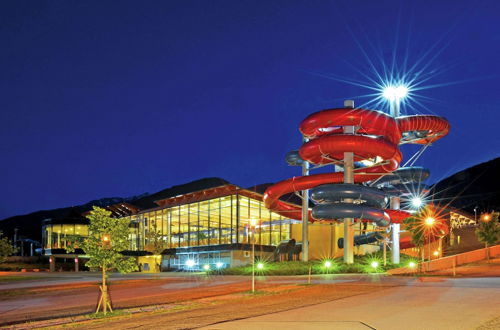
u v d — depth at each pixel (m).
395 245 49.81
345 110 41.34
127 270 19.14
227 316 15.78
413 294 20.23
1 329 15.88
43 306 24.39
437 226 47.84
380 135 44.09
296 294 22.75
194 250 67.81
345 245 44.66
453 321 12.99
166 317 16.69
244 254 62.41
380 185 52.38
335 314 14.92
